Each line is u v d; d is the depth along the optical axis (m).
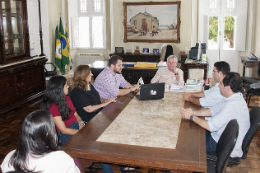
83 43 8.90
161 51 7.59
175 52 7.45
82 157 1.92
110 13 8.30
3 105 4.91
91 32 8.72
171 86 3.70
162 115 2.64
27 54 5.66
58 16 8.11
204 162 1.76
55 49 7.79
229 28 7.89
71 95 3.07
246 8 7.48
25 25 5.55
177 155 1.85
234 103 2.36
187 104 3.02
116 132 2.23
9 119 4.76
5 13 4.93
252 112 2.55
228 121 2.35
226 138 2.06
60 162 1.45
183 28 7.89
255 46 7.47
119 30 8.34
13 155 1.46
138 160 1.82
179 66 6.38
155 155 1.86
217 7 7.83
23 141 1.44
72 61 8.61
